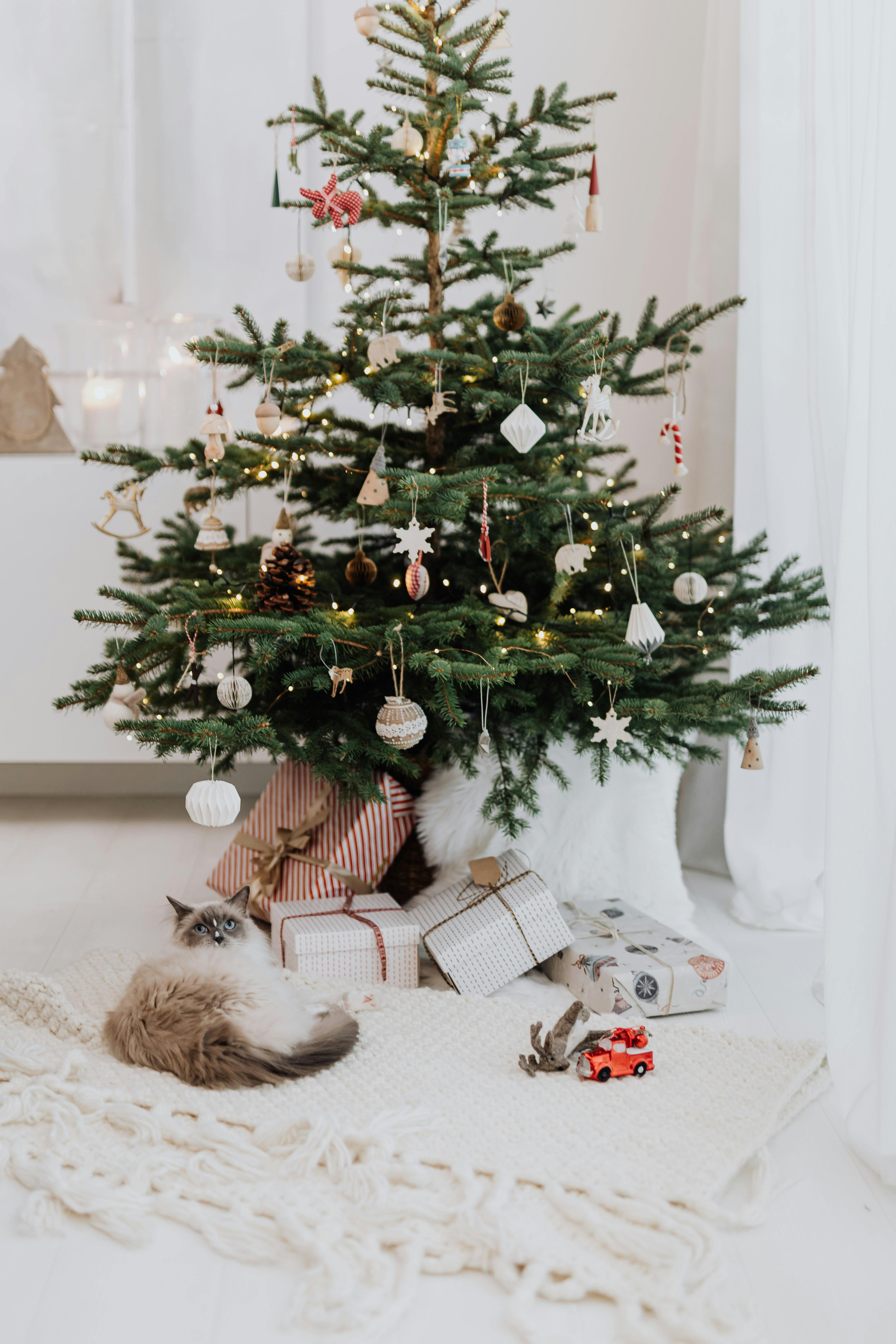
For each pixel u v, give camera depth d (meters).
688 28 2.66
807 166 1.72
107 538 2.62
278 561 1.81
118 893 2.23
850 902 1.31
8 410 2.75
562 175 2.15
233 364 1.83
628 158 2.71
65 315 2.77
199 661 1.69
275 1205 1.19
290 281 2.78
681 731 1.86
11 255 2.74
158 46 2.68
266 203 2.74
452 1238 1.15
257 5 2.66
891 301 1.23
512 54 2.68
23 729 2.69
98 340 2.74
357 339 1.97
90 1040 1.56
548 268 2.75
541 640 1.74
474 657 1.77
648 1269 1.10
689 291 2.42
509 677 1.68
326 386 1.92
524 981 1.84
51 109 2.70
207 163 2.73
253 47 2.68
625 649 1.77
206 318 2.71
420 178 1.90
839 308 1.69
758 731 2.05
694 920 2.13
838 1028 1.33
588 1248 1.14
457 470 1.92
